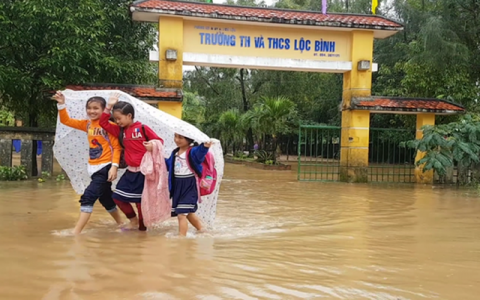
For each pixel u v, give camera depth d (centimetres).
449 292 333
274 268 384
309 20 1252
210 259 406
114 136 538
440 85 1580
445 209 800
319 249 466
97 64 1248
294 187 1173
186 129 535
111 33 1412
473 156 1182
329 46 1322
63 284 323
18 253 408
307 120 2950
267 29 1286
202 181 549
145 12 1173
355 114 1330
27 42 1177
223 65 1280
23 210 659
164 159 536
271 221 646
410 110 1303
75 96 582
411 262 422
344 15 1350
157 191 527
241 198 917
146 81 1487
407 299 314
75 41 1137
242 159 2475
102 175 533
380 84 2278
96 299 294
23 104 1378
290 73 2623
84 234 508
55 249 429
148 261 393
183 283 332
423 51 1599
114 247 446
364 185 1268
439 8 1831
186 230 524
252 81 2766
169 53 1180
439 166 1198
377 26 1292
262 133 2233
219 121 2712
